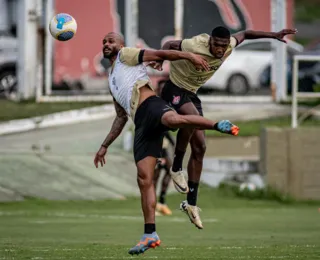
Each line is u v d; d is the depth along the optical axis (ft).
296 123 188.44
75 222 129.39
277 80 248.93
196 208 87.40
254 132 201.16
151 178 76.48
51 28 84.53
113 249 88.89
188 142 85.97
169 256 82.48
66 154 193.88
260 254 84.53
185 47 83.87
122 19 245.86
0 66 254.47
